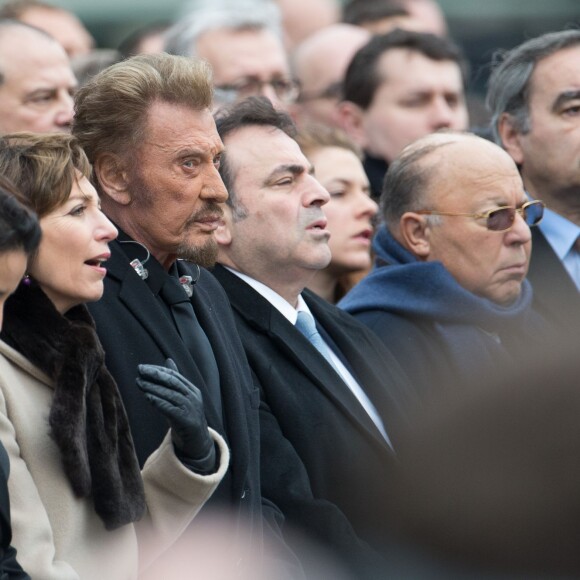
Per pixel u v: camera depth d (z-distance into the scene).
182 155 15.28
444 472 9.68
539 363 9.68
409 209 20.28
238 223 17.73
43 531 12.36
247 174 17.77
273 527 15.43
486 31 40.28
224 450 13.88
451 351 19.03
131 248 15.19
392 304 19.47
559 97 22.44
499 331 19.64
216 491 14.62
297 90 28.45
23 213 12.07
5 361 12.83
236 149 17.91
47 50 23.64
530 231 20.97
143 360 14.51
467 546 9.52
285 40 36.81
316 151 21.70
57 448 12.67
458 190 19.98
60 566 12.41
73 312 13.60
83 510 12.86
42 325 12.95
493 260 19.94
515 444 9.52
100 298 14.55
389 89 26.56
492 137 23.80
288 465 16.08
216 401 14.88
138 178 15.27
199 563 14.20
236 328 16.48
